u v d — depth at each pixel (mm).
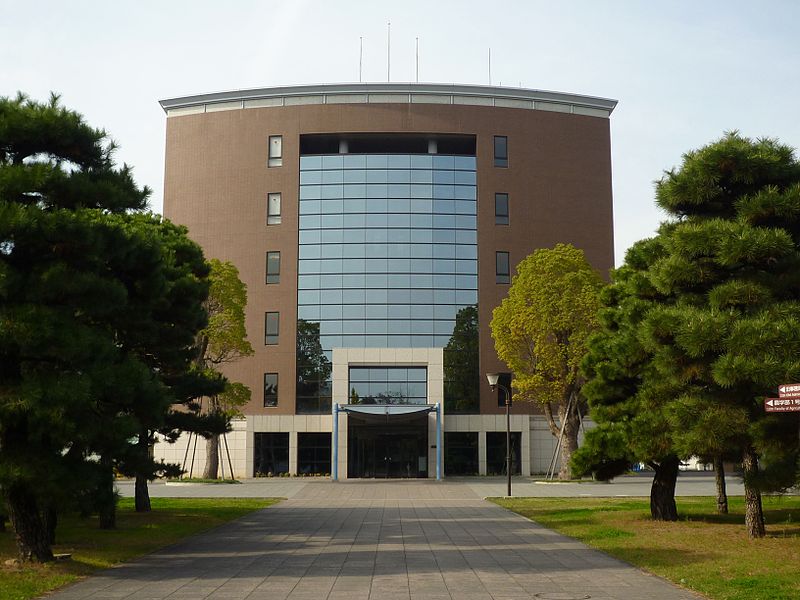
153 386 17859
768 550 16875
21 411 14508
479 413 58500
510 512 28625
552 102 63031
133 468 20562
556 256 46281
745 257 18078
